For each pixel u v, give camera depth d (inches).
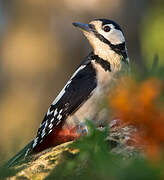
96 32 368.2
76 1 756.6
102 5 759.1
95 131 144.9
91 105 341.7
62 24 768.9
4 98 804.6
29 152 304.2
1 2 801.6
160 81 112.2
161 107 108.5
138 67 123.7
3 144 189.9
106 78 348.2
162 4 903.7
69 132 345.4
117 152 190.9
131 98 110.9
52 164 210.1
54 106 359.9
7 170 190.1
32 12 788.6
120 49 366.3
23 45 794.8
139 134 110.3
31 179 194.9
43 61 786.2
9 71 803.4
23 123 197.0
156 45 900.6
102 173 106.3
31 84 794.8
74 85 352.2
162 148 104.7
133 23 791.1
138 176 99.3
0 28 808.9
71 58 773.9
